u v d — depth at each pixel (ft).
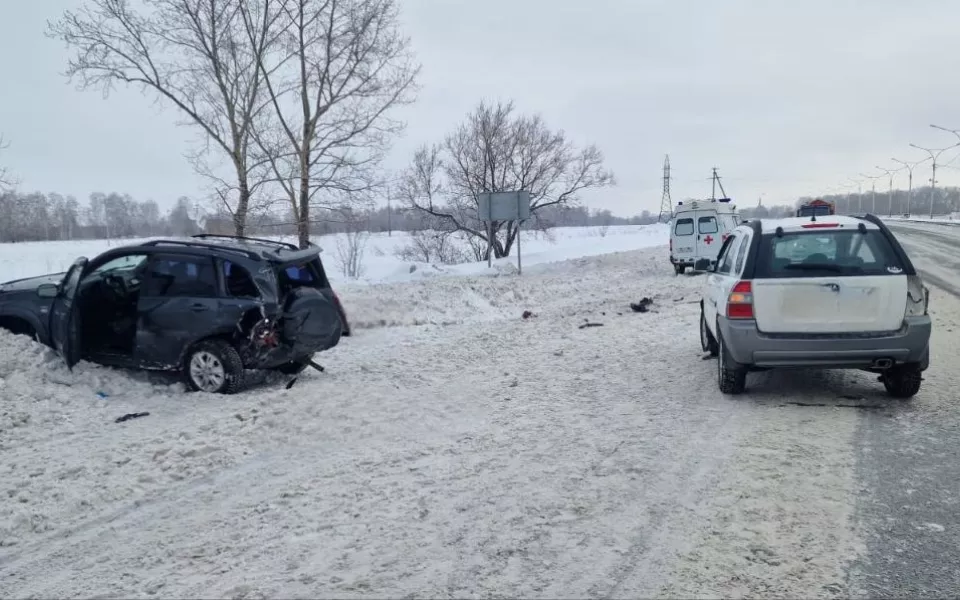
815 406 22.91
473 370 31.01
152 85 63.57
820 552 12.87
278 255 27.94
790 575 12.09
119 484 17.52
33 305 28.40
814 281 22.00
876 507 14.78
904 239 139.13
